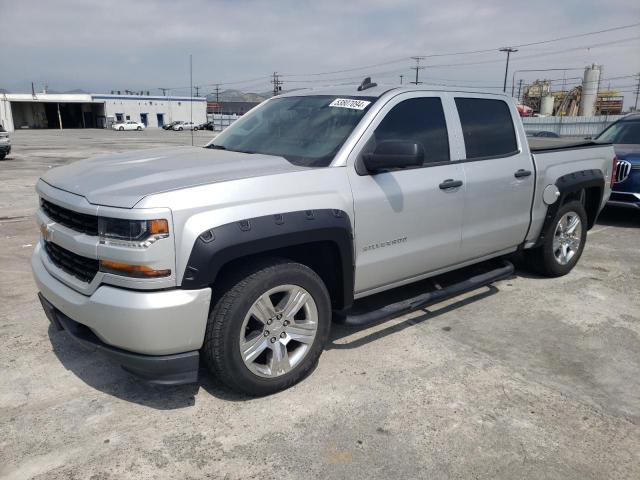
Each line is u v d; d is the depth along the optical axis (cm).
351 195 345
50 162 1955
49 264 331
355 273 361
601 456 277
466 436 290
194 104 7325
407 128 391
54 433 287
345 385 339
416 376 352
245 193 297
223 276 303
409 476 259
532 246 518
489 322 442
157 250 270
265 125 419
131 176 306
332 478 257
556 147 533
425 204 391
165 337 278
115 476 256
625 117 961
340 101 398
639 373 363
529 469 266
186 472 260
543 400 327
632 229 805
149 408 312
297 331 329
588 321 448
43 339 395
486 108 460
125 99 7994
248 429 293
